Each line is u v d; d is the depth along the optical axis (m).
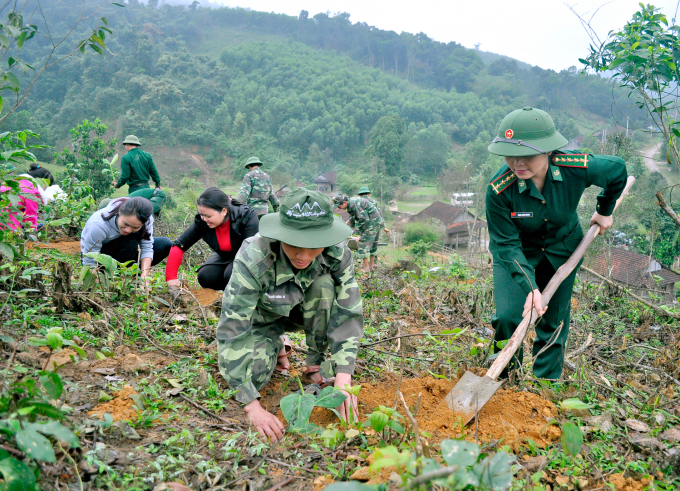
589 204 21.62
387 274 7.89
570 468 2.31
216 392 2.89
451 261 9.57
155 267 6.66
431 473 1.35
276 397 3.03
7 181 3.39
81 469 1.95
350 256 2.89
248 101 161.12
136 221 4.36
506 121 3.09
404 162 126.69
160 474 2.02
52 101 136.62
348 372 2.72
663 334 5.19
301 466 2.27
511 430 2.56
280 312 2.77
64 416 1.96
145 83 143.75
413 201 98.38
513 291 3.35
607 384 3.38
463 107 173.38
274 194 10.31
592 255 14.00
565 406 2.13
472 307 5.31
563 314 3.51
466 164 97.25
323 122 148.75
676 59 4.52
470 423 2.67
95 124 35.66
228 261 4.30
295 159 138.75
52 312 3.73
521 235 3.47
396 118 106.75
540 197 3.21
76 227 7.81
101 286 4.02
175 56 168.88
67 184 9.71
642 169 29.20
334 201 9.13
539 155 3.03
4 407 1.83
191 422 2.57
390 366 3.54
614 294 6.41
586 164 3.19
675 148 4.53
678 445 2.58
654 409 3.03
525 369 3.38
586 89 181.38
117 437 2.27
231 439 2.31
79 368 2.92
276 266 2.69
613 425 2.80
